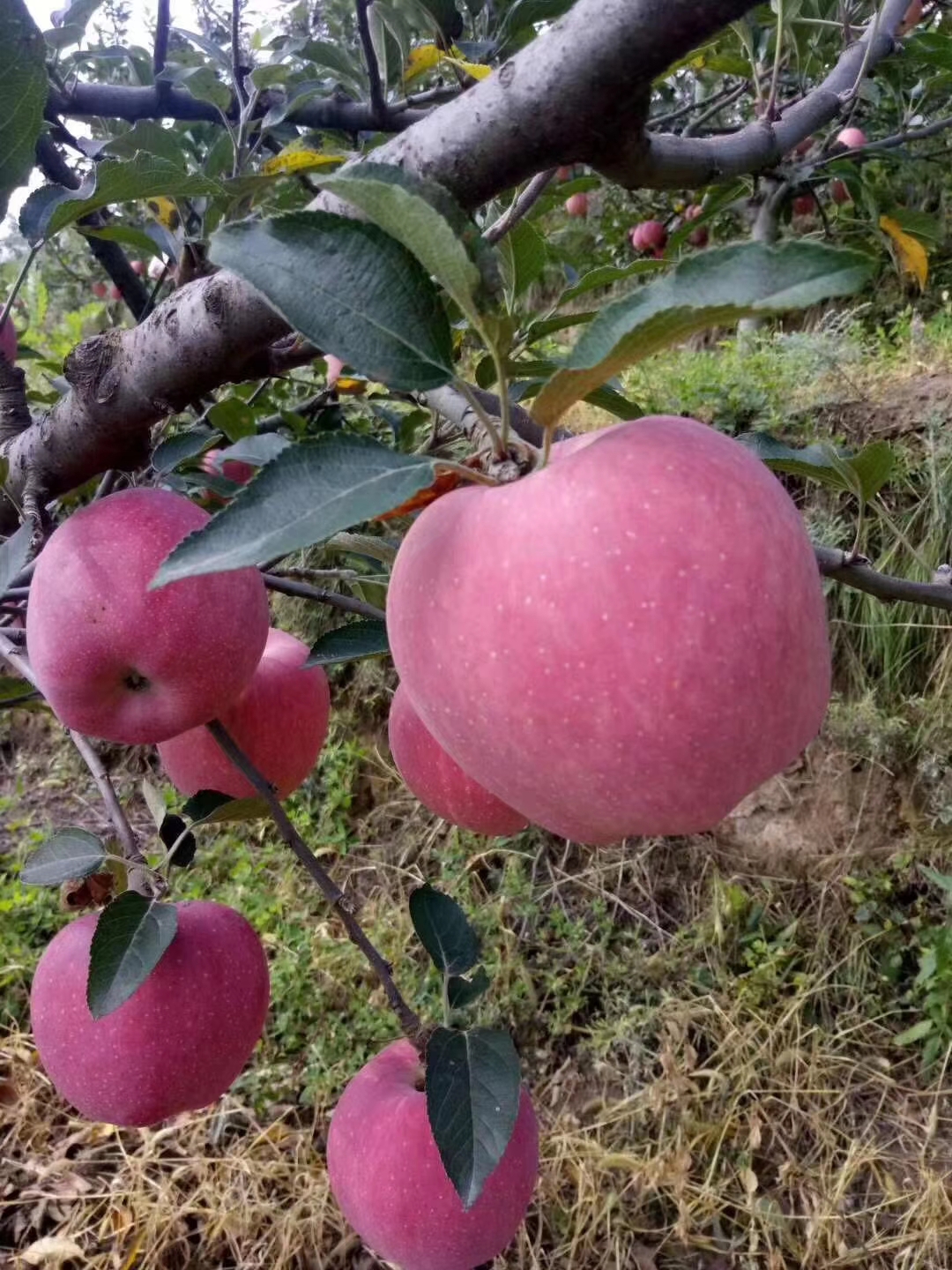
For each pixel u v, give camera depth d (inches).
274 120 82.6
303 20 138.7
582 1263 94.9
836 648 129.3
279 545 23.4
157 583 22.8
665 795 26.0
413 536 29.3
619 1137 105.1
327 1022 118.3
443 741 30.9
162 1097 43.9
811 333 160.4
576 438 30.6
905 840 122.2
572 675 24.5
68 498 70.7
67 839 47.7
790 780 129.8
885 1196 97.9
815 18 113.9
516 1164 48.3
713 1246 95.0
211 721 44.7
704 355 164.1
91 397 40.8
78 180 68.5
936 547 123.1
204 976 44.3
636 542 24.4
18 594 50.9
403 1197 45.6
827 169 149.3
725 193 114.7
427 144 29.0
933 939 112.9
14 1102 112.0
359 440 26.0
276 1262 95.3
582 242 217.6
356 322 26.8
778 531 26.4
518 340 55.9
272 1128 108.0
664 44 25.8
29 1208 101.6
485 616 25.4
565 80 27.0
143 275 102.4
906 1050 111.2
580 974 119.6
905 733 121.7
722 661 24.3
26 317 185.8
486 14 92.8
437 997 118.2
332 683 156.1
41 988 46.1
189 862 47.2
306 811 145.7
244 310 36.1
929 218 147.6
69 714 42.1
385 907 133.7
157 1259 96.0
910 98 161.2
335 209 32.8
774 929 122.6
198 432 55.6
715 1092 107.2
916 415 132.6
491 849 135.6
